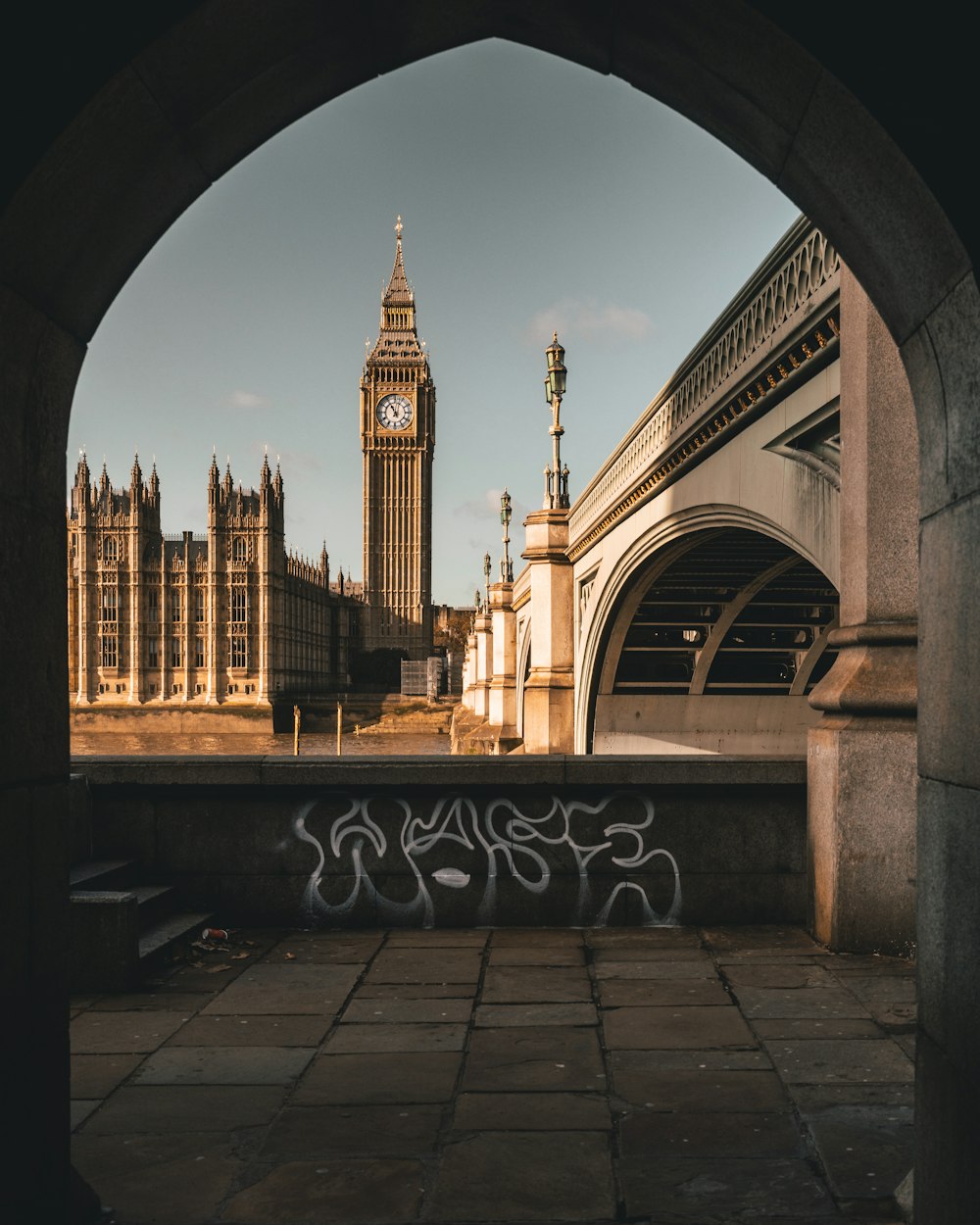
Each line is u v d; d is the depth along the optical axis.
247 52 3.16
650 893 7.92
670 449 15.77
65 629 3.37
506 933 7.69
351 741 151.25
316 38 3.34
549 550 29.75
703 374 13.88
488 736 45.94
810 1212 3.51
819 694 7.51
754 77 3.15
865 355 7.32
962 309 2.77
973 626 2.77
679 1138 4.12
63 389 3.38
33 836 3.12
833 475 9.88
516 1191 3.70
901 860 6.93
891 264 3.20
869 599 7.29
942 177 2.70
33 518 3.15
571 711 29.55
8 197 2.71
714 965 6.71
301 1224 3.48
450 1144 4.09
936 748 3.08
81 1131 4.23
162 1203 3.62
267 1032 5.46
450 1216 3.52
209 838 7.96
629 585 21.83
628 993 6.10
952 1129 2.92
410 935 7.66
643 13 3.23
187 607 150.12
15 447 3.02
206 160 3.56
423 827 7.94
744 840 7.92
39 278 3.03
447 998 6.05
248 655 151.12
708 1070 4.84
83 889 7.17
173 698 149.25
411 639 188.62
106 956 6.20
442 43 3.70
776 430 11.45
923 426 3.22
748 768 7.85
